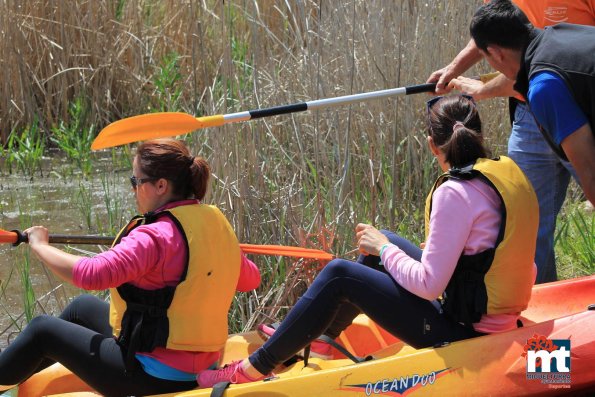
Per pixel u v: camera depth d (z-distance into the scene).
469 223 11.69
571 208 22.70
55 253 11.90
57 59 30.73
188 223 11.84
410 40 22.73
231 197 18.55
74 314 13.63
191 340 11.88
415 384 11.77
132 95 31.44
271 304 17.98
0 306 18.91
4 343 17.23
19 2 30.06
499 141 24.14
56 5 30.70
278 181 19.88
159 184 12.06
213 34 27.92
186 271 11.73
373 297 12.13
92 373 12.20
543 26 15.55
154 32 32.47
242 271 13.17
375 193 19.41
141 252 11.49
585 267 19.34
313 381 11.90
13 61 30.22
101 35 31.06
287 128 21.25
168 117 14.30
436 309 12.25
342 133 21.66
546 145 16.05
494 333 12.07
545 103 12.30
